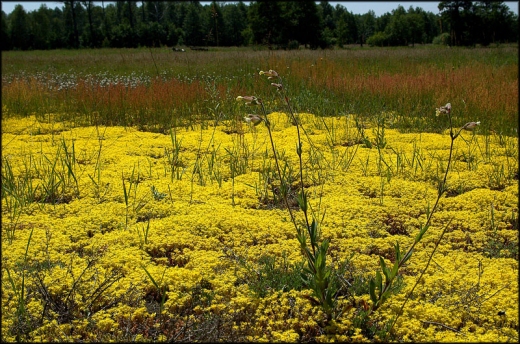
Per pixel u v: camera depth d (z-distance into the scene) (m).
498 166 6.55
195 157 7.06
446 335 3.06
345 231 4.61
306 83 11.63
